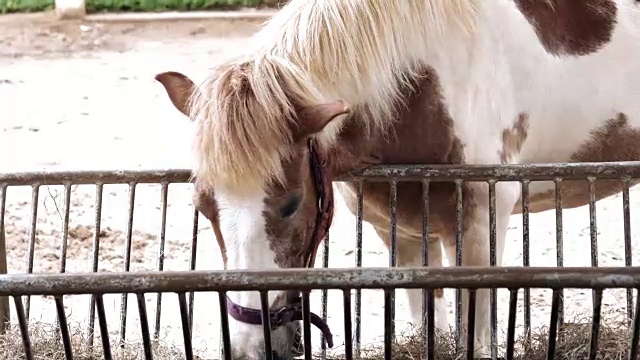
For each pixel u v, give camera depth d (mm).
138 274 1790
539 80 2752
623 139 3049
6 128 6504
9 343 2520
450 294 4059
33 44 9117
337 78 2312
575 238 4656
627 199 2482
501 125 2650
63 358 2512
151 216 4941
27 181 2688
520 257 4445
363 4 2344
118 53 8789
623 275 1762
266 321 1847
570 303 3816
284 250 2107
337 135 2342
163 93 7426
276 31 2367
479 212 2553
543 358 2389
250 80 2098
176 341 3555
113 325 3732
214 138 2033
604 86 2949
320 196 2221
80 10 10094
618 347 2322
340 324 3738
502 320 3736
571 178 2463
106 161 5871
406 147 2494
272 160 2041
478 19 2568
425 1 2432
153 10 10438
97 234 2709
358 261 2494
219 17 10141
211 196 2084
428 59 2465
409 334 2949
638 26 3100
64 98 7270
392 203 2457
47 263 4336
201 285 1782
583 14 2938
